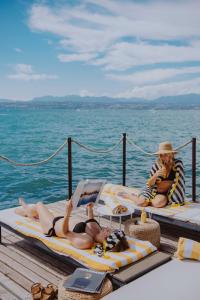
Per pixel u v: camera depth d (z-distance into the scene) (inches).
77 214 280.5
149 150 896.9
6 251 208.2
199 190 441.1
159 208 236.1
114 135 1400.1
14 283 170.7
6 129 1759.4
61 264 191.5
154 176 242.7
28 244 218.1
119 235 167.0
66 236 177.2
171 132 1556.3
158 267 144.0
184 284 127.3
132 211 224.4
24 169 608.7
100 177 546.9
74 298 133.6
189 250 148.6
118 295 121.5
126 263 155.4
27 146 1034.7
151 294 121.1
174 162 246.2
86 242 169.2
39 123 2313.0
